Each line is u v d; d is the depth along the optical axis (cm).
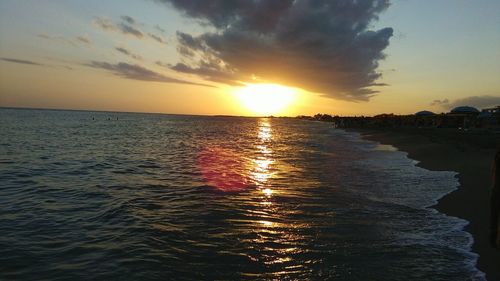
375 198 1347
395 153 3234
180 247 820
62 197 1318
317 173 1981
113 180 1695
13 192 1398
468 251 816
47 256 761
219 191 1445
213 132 7612
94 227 960
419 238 899
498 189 428
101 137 4925
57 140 4128
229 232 928
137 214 1087
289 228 966
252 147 3894
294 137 6241
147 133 6291
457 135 4147
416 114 9475
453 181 1705
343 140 5344
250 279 669
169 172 1972
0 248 797
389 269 717
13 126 6794
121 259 747
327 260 757
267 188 1519
